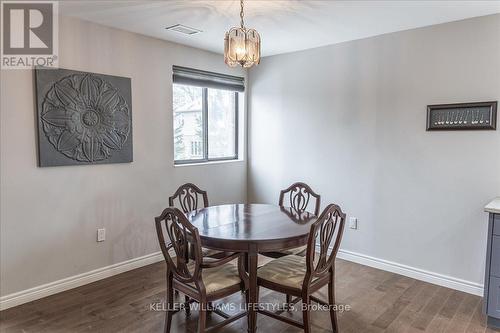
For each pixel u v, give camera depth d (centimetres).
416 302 291
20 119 275
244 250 221
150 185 368
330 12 285
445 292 311
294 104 421
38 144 284
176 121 402
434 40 317
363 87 364
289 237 226
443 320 263
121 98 336
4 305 274
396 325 256
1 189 269
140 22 313
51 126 290
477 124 296
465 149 306
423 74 325
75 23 301
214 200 437
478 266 305
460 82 305
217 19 303
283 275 234
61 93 294
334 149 390
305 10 280
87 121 312
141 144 358
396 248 352
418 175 333
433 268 330
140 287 316
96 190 325
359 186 374
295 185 352
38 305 281
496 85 288
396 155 346
